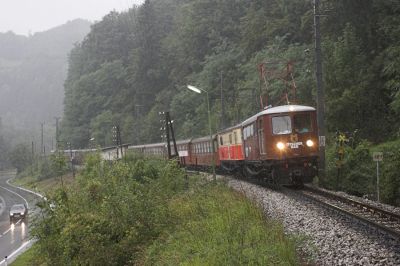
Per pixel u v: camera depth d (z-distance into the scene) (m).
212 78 75.94
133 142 98.88
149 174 26.59
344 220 13.87
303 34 58.47
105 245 16.22
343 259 10.30
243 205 14.91
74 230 16.52
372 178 24.31
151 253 14.36
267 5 72.31
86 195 20.64
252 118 25.84
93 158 29.48
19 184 119.44
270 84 49.56
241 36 80.12
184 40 97.31
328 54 37.69
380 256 10.16
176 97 85.38
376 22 38.62
